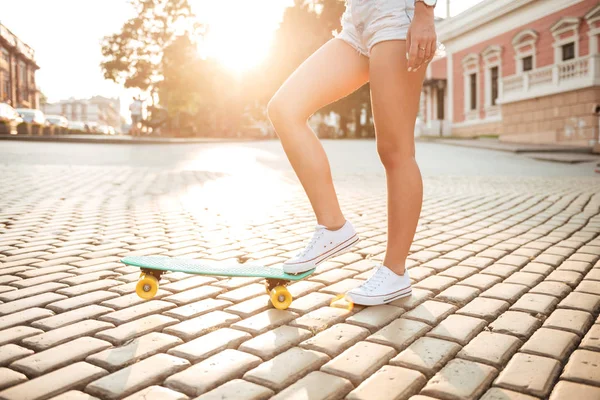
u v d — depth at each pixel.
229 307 2.34
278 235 4.15
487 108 25.78
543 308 2.30
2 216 4.80
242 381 1.61
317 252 2.23
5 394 1.51
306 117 2.24
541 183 9.02
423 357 1.78
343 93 2.30
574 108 18.61
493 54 25.02
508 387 1.58
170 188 7.37
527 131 20.97
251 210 5.50
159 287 2.66
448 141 22.27
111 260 3.25
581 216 5.15
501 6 23.98
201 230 4.34
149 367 1.70
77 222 4.60
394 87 2.11
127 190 7.03
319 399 1.50
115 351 1.83
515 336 1.99
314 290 2.65
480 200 6.56
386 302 2.33
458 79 28.19
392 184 2.29
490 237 4.07
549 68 19.66
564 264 3.11
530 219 5.00
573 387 1.57
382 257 3.38
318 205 2.26
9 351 1.82
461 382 1.60
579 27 20.06
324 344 1.89
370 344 1.90
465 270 3.00
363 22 2.15
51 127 28.28
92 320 2.16
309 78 2.21
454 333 2.00
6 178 7.95
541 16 21.97
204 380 1.61
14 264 3.11
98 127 52.81
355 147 20.28
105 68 34.44
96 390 1.54
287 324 2.13
